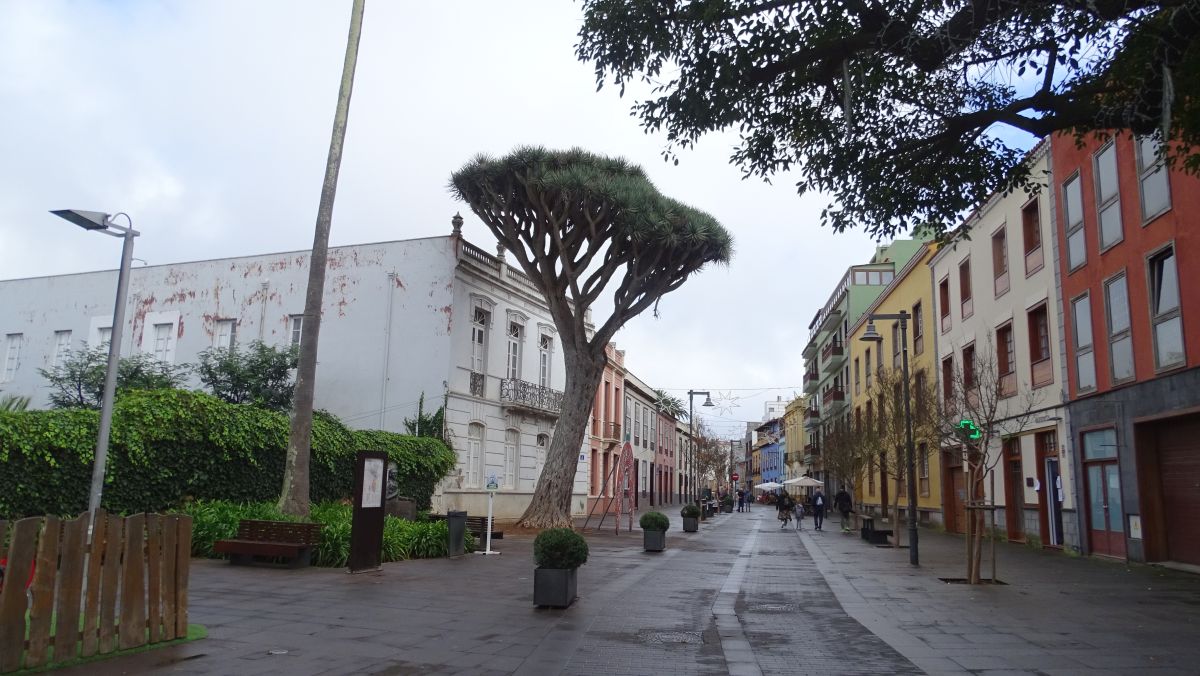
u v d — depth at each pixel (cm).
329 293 2733
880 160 980
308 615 839
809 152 1023
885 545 2194
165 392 1514
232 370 2438
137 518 650
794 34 859
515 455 2988
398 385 2589
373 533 1241
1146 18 758
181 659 622
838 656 716
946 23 784
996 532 2306
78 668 575
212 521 1337
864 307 4528
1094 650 743
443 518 1794
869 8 828
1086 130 857
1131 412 1584
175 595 688
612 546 1952
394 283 2664
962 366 2616
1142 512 1544
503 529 2248
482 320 2823
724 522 3784
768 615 949
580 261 2258
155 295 2959
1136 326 1572
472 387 2702
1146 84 733
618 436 4519
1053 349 1948
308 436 1462
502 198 2262
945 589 1200
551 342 3319
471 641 745
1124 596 1117
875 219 1050
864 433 2909
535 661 675
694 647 750
